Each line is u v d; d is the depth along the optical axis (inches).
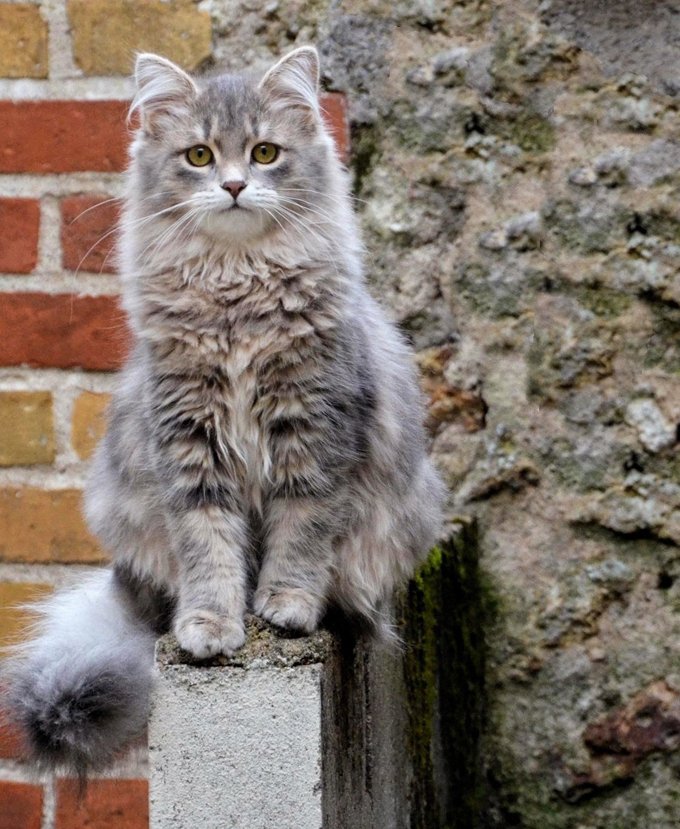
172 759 108.3
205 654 109.3
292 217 131.3
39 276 160.4
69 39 161.6
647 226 163.2
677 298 162.2
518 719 164.9
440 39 166.1
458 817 159.9
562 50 164.2
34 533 158.6
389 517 133.9
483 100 165.5
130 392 135.3
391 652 136.9
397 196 166.7
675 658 162.2
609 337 163.5
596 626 163.6
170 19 163.9
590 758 163.2
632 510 162.9
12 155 160.6
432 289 166.4
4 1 161.3
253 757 107.6
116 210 159.9
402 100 166.2
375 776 127.8
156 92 138.3
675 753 161.9
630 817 162.7
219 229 129.0
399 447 134.8
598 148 163.9
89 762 115.1
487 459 165.5
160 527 133.6
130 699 111.6
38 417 159.3
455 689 159.0
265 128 136.1
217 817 107.7
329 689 111.0
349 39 165.9
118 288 159.6
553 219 164.9
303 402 126.6
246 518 131.8
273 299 128.1
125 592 137.3
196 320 128.0
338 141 166.2
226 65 165.2
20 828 155.4
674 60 162.6
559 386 164.4
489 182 165.9
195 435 128.3
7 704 117.3
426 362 166.2
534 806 164.2
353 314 130.6
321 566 127.1
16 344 159.9
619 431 163.2
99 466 142.1
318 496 127.5
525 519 165.2
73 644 121.3
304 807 106.7
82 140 160.9
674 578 162.9
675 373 163.0
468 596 161.3
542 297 164.9
